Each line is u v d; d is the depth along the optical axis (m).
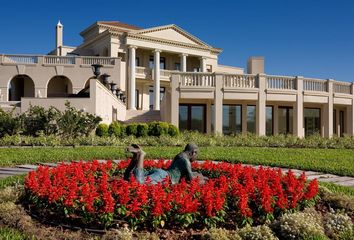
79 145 17.86
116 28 43.75
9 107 21.56
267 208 5.91
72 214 5.74
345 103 27.23
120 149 15.99
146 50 45.84
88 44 46.59
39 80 35.59
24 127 19.22
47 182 6.54
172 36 45.22
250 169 8.69
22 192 7.09
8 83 35.31
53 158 13.22
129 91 42.00
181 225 5.54
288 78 24.86
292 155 15.56
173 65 47.91
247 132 24.28
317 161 13.86
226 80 23.72
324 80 26.25
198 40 47.09
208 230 5.47
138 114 32.53
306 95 25.22
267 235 5.15
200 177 7.98
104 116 22.47
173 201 5.67
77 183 6.90
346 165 12.98
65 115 19.16
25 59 35.84
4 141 17.27
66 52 47.56
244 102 26.30
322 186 8.40
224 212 5.77
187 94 23.47
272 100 24.38
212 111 26.34
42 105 20.72
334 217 6.03
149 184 6.59
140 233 5.36
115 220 5.54
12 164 12.22
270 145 20.25
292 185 6.96
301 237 5.30
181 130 26.05
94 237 5.11
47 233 5.34
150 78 44.25
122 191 5.71
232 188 6.61
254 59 29.58
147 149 16.30
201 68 47.69
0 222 5.71
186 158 7.67
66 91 39.00
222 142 20.00
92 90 20.53
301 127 24.97
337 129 29.73
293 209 6.29
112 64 36.22
